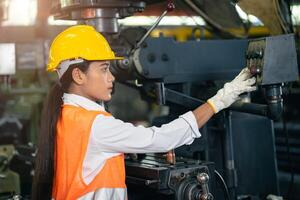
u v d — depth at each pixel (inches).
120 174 65.1
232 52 108.7
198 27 125.1
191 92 106.8
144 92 104.0
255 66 67.9
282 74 69.6
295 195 138.4
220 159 97.7
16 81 161.6
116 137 62.4
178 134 63.9
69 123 63.8
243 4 83.9
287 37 69.8
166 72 100.0
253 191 103.9
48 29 152.2
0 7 142.3
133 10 87.8
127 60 92.4
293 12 85.7
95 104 65.9
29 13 158.6
